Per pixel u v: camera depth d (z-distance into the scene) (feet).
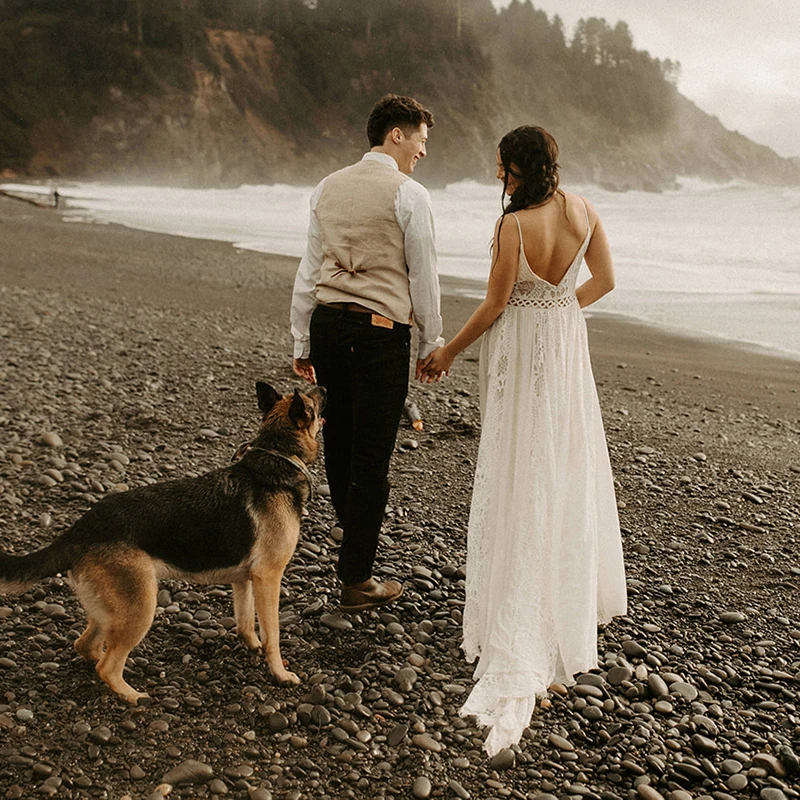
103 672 10.33
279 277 53.62
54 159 293.43
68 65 317.63
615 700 10.97
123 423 21.39
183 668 11.31
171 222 101.60
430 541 15.62
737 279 56.03
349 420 12.87
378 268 11.65
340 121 367.04
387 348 11.82
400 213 11.44
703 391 28.68
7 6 336.49
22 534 14.87
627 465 20.26
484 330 11.35
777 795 9.29
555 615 11.23
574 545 11.26
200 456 19.38
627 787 9.45
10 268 50.70
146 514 10.30
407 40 400.26
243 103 347.77
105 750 9.52
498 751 9.78
